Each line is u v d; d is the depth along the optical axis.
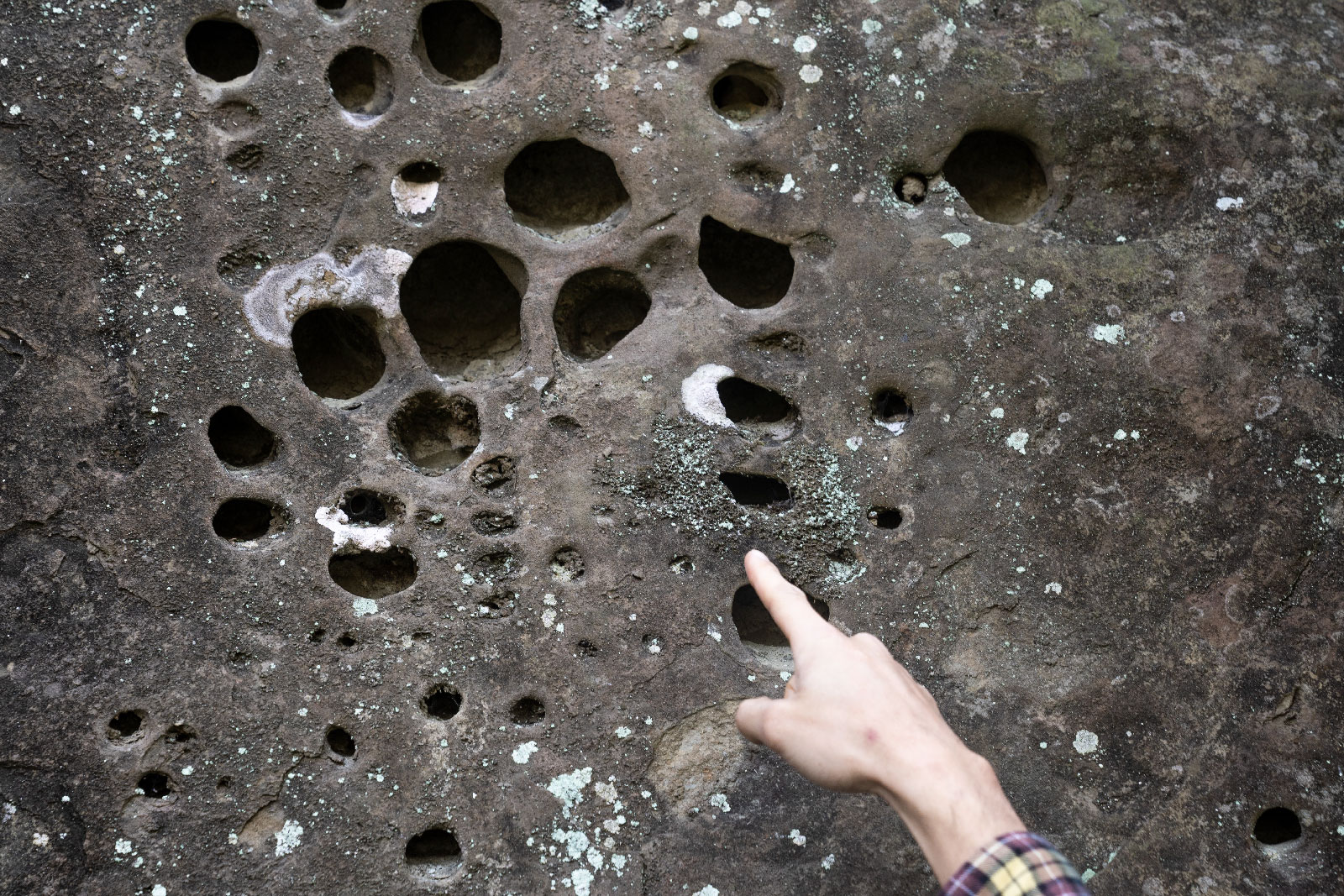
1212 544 1.16
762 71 1.15
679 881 1.08
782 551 1.12
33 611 1.02
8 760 1.01
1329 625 1.16
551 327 1.12
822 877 1.09
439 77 1.15
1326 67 1.22
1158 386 1.16
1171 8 1.21
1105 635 1.14
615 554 1.10
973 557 1.14
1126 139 1.18
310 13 1.09
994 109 1.16
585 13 1.13
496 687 1.08
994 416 1.15
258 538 1.08
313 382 1.18
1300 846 1.14
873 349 1.14
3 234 1.03
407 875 1.05
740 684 1.11
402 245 1.10
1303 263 1.19
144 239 1.06
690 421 1.12
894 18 1.16
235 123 1.08
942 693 1.12
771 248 1.22
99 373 1.04
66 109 1.05
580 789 1.08
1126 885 1.11
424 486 1.09
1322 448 1.18
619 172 1.13
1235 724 1.14
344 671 1.06
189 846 1.03
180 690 1.04
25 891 1.00
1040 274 1.16
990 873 0.71
